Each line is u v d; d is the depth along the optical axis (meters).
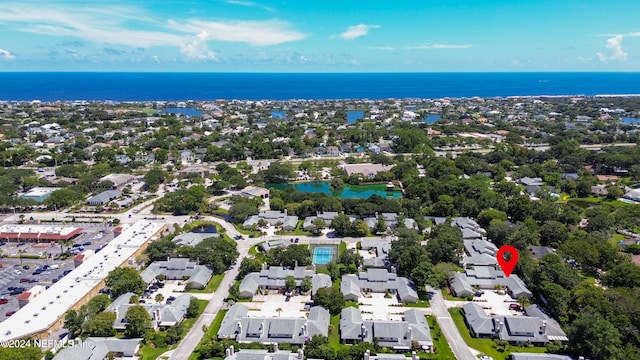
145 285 158.62
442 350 127.00
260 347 125.50
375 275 164.25
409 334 128.50
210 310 148.25
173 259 175.00
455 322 141.75
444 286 165.88
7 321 134.38
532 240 194.75
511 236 197.00
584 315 124.06
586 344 118.44
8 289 161.12
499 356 124.69
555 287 145.62
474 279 166.38
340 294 149.25
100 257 179.38
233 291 154.88
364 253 192.88
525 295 156.25
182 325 136.75
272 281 163.00
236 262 185.62
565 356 119.31
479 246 192.88
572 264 181.50
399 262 168.62
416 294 155.50
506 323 133.88
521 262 169.62
